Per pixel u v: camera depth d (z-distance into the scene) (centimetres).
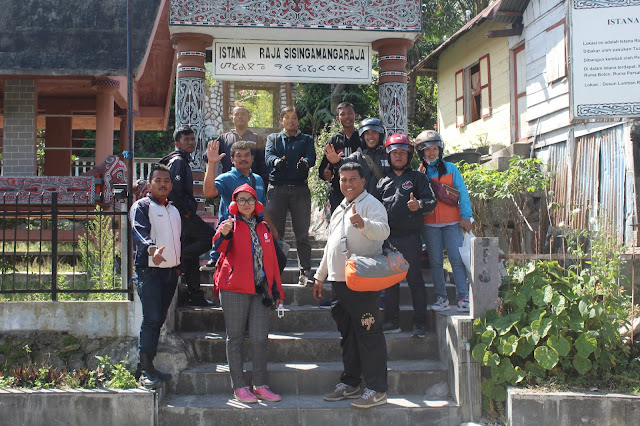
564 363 507
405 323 603
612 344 514
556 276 520
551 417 476
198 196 803
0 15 829
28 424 481
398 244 555
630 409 471
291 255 805
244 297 501
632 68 611
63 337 542
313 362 557
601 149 902
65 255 853
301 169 606
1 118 1279
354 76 816
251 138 662
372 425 489
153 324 500
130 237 555
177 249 515
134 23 835
